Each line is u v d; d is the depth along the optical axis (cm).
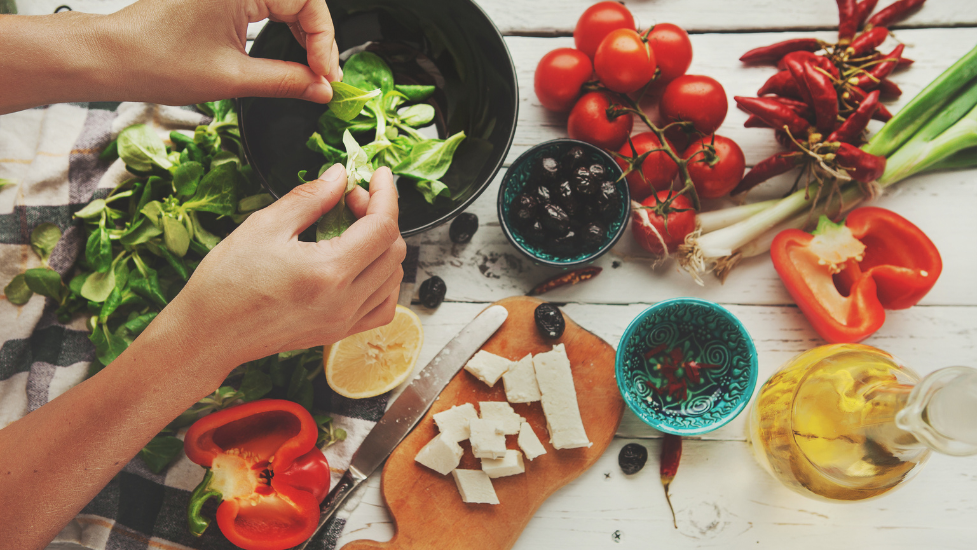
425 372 116
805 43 120
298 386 113
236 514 104
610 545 117
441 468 111
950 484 117
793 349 122
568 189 110
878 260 121
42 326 115
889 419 84
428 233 124
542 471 114
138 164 112
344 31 117
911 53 126
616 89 113
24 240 114
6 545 74
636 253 124
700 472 118
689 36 128
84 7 124
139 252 112
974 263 122
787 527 117
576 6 127
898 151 117
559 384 113
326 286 71
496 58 110
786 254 114
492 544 113
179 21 82
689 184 111
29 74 81
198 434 101
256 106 104
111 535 111
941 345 121
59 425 73
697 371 116
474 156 115
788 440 99
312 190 75
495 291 123
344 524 115
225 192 107
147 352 71
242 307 70
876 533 117
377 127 106
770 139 126
